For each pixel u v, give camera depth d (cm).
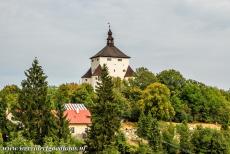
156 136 19512
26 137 17888
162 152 19400
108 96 19000
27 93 18862
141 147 18688
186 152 19838
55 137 17588
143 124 19775
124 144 18750
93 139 18062
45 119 18388
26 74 19100
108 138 18262
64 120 18112
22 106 18700
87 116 19362
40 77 19088
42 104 18750
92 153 18025
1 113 18538
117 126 18688
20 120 18525
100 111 18650
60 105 18450
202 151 19888
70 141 18038
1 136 17212
